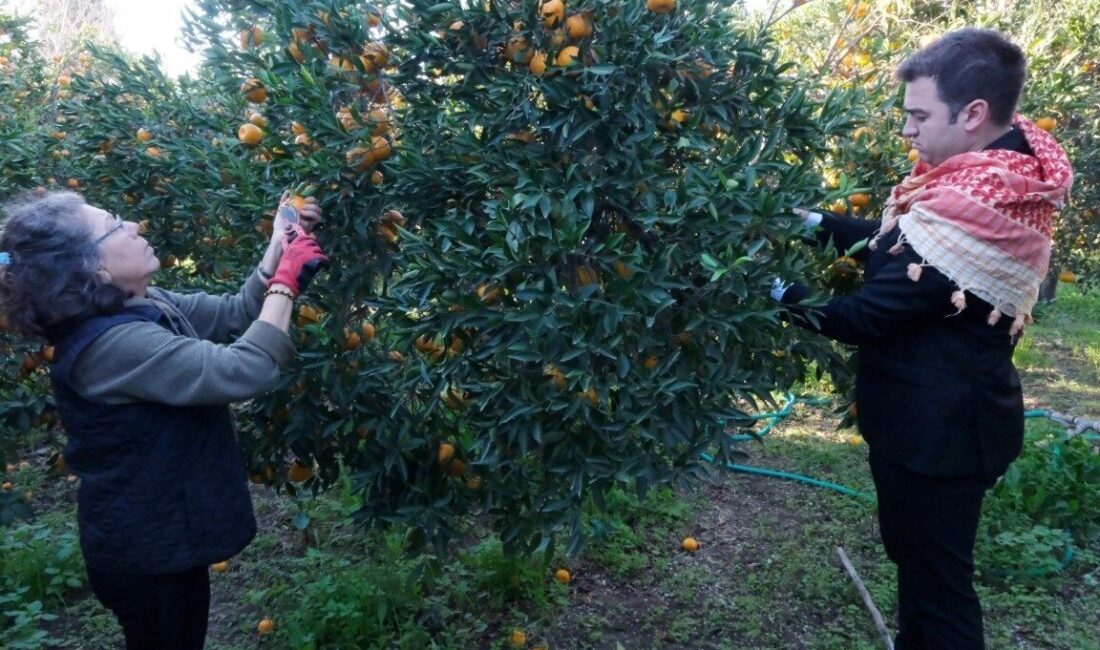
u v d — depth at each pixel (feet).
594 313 6.51
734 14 7.99
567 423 7.09
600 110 7.15
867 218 9.61
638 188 7.27
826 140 8.64
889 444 7.47
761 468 15.57
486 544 11.54
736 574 12.02
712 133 7.98
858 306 7.15
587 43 7.26
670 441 6.87
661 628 10.80
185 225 10.62
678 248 6.85
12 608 10.75
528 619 10.82
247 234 9.18
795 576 11.89
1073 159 14.19
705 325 6.80
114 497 6.55
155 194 10.75
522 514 8.53
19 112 14.88
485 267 6.62
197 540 6.73
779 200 6.64
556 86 7.04
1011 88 7.00
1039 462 13.66
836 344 10.47
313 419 8.55
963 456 7.24
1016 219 6.79
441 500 8.33
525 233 6.66
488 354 6.78
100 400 6.48
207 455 6.84
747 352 7.52
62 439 16.07
